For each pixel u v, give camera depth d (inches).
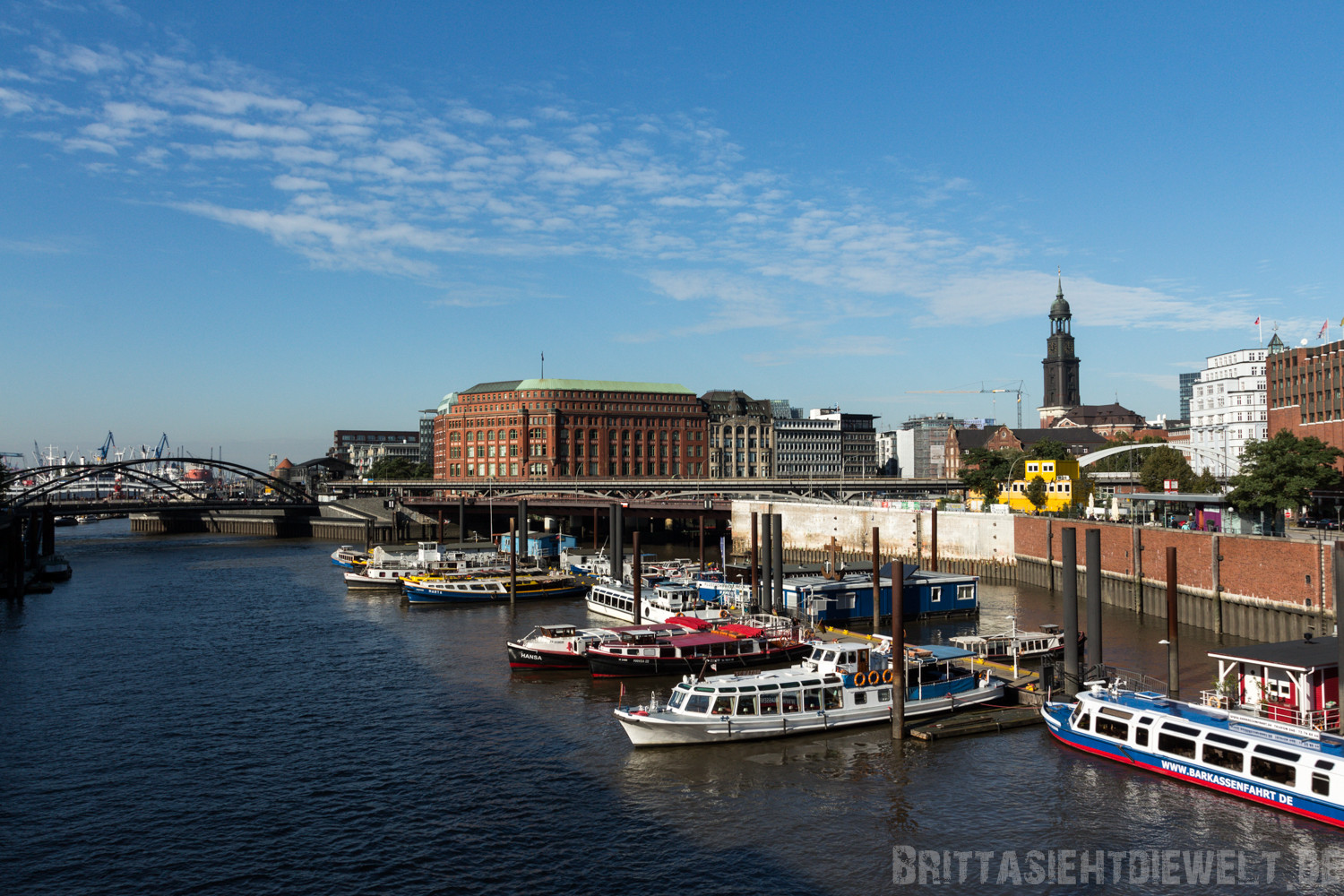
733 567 5260.8
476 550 6382.9
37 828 1824.6
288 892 1558.8
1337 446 5703.7
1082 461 7672.2
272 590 5255.9
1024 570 5300.2
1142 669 2893.7
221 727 2474.2
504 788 2000.5
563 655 3068.4
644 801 1909.4
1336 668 1977.1
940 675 2556.6
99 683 2965.1
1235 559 3526.1
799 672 2448.3
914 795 1914.4
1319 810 1718.8
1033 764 2073.1
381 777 2079.2
